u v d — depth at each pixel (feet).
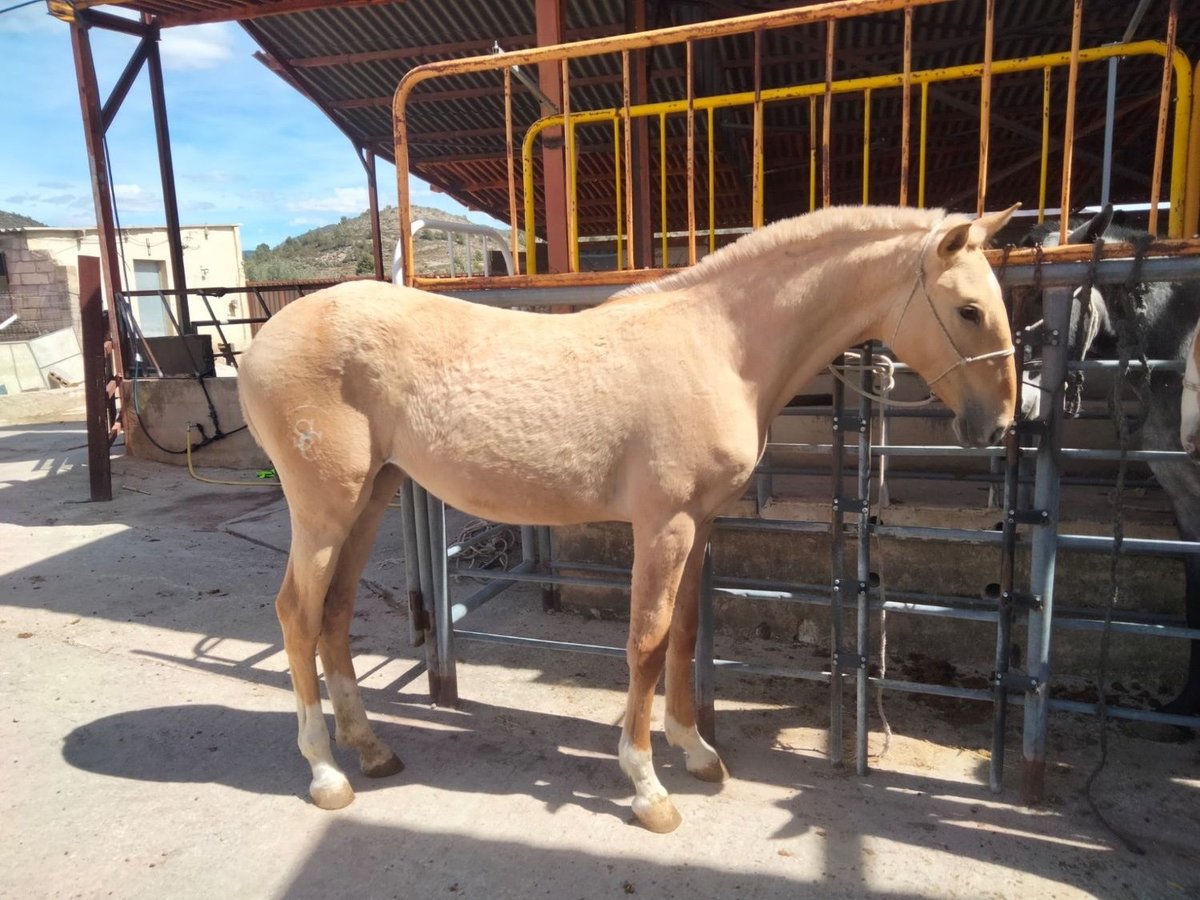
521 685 11.69
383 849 7.91
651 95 24.80
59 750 9.77
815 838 7.97
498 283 10.16
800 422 14.88
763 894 7.19
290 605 8.84
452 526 19.31
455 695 11.05
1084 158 21.85
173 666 12.21
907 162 8.32
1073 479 11.46
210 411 27.17
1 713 10.68
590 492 8.24
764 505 12.63
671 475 7.79
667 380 7.82
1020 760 9.40
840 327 8.06
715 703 11.00
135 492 24.20
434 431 8.32
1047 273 7.84
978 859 7.61
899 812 8.41
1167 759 9.34
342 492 8.52
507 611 14.58
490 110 28.35
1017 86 23.02
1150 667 11.01
